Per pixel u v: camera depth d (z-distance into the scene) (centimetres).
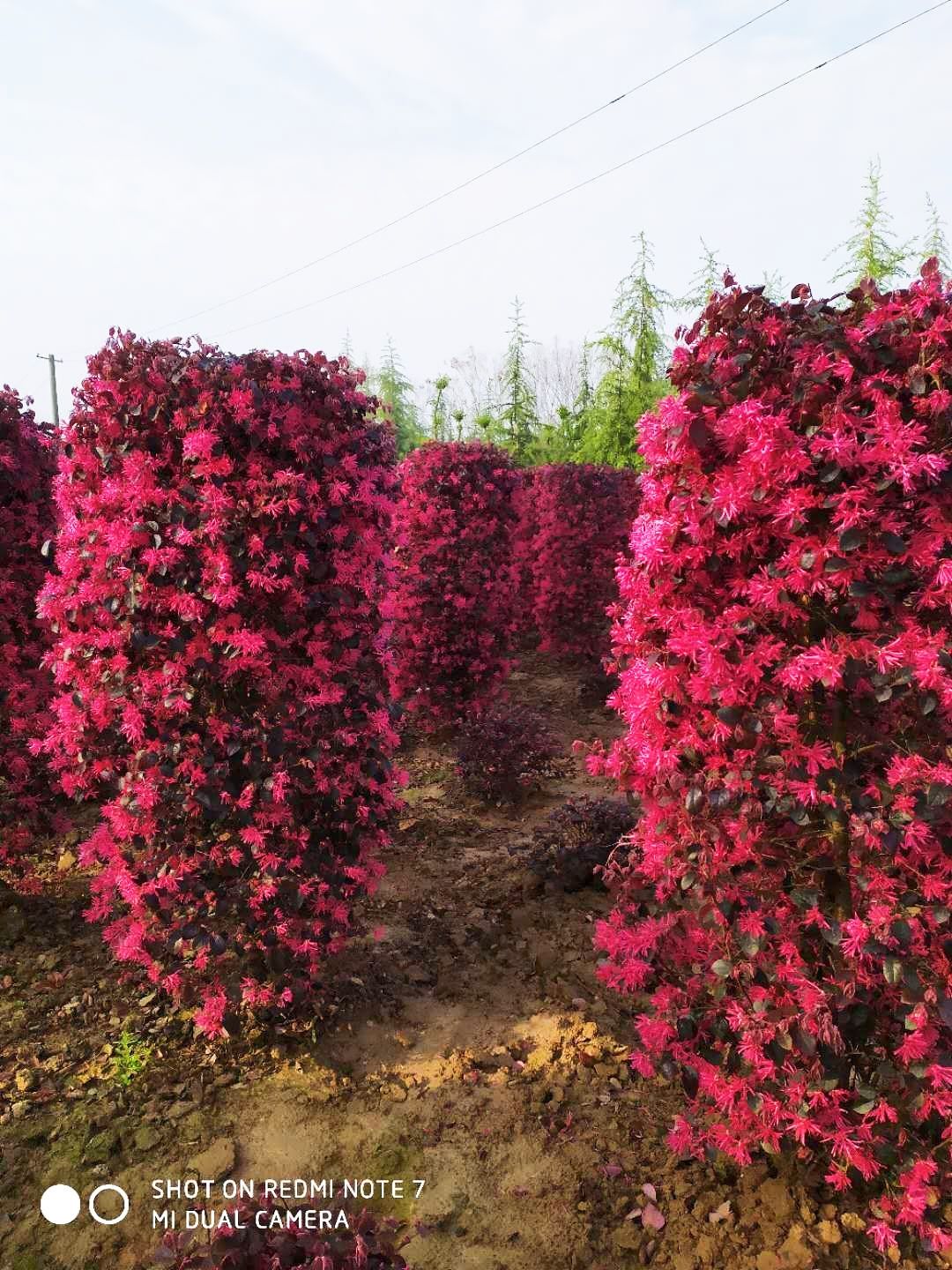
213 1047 345
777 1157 277
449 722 805
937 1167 243
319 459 349
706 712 244
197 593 330
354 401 365
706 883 254
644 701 252
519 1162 287
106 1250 251
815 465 223
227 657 329
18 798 465
